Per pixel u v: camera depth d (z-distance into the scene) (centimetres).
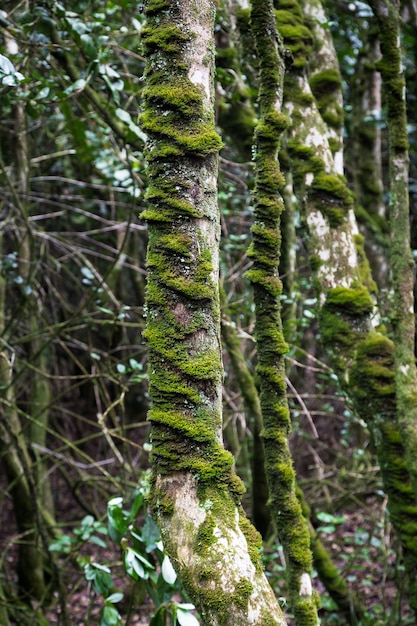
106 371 439
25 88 328
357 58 576
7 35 324
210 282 129
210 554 114
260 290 172
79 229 746
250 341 445
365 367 255
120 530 232
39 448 488
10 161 566
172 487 123
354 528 523
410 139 667
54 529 514
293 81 277
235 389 539
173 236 128
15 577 535
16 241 499
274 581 392
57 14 292
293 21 283
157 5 133
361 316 262
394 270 239
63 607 370
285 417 177
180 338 126
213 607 110
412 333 236
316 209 270
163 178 130
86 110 360
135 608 381
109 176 419
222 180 434
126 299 833
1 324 480
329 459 620
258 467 376
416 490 228
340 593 342
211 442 124
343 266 266
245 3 320
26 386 566
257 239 170
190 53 132
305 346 587
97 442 759
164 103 131
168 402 125
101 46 304
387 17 244
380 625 368
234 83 377
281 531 180
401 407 232
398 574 372
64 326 404
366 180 566
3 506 697
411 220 645
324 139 276
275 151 170
